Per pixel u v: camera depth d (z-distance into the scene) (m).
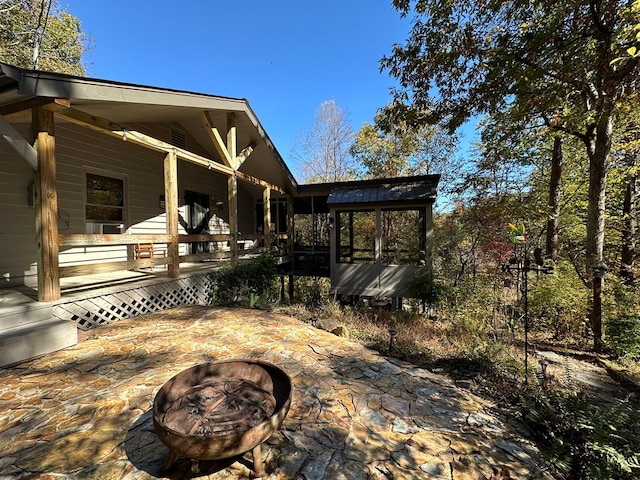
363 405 2.67
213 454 1.51
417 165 16.30
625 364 4.28
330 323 5.00
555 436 2.22
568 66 4.49
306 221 15.58
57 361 3.24
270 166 8.73
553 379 3.48
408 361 3.70
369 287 7.62
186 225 7.97
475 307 6.16
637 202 8.47
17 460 1.86
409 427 2.38
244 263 7.09
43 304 3.56
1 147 4.30
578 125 5.55
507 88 5.62
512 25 5.91
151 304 5.10
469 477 1.87
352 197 7.73
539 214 8.22
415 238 8.76
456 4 5.74
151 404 2.49
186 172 8.00
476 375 3.35
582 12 4.54
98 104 3.92
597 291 4.92
